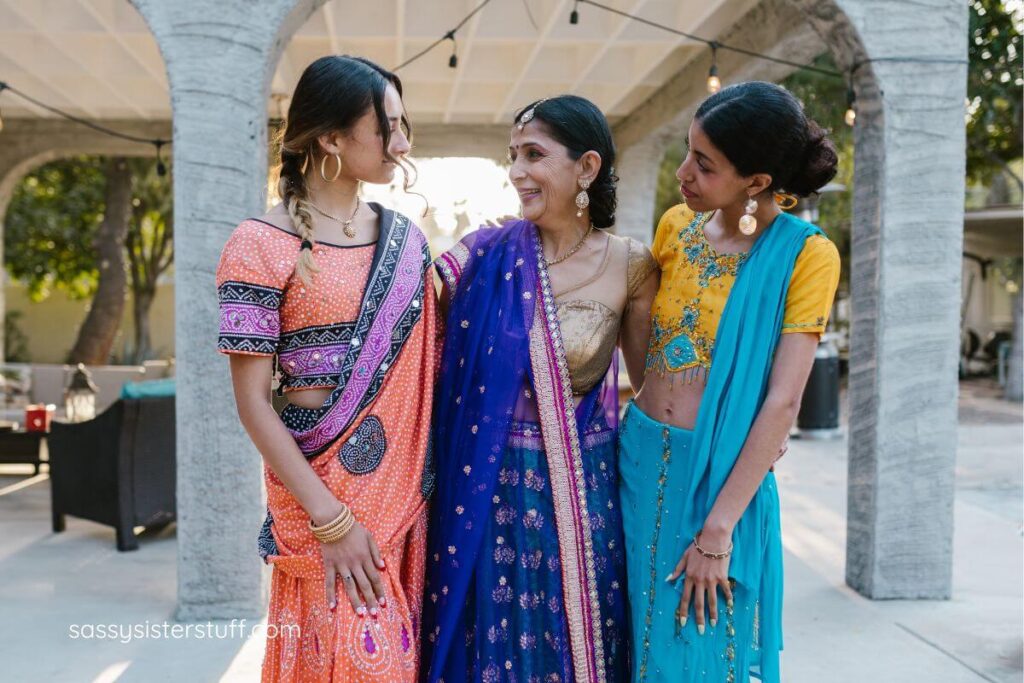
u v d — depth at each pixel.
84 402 7.17
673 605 1.83
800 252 1.75
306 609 1.74
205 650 3.33
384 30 6.17
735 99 1.72
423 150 8.95
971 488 6.61
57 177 16.53
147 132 8.52
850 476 4.09
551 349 1.88
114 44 6.86
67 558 4.70
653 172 8.84
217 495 3.60
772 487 1.88
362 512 1.70
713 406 1.77
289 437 1.67
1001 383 13.62
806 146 1.75
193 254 3.51
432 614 1.88
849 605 3.83
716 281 1.85
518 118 1.91
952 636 3.47
